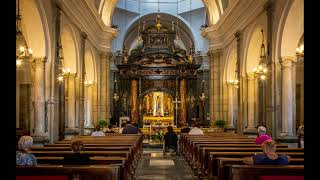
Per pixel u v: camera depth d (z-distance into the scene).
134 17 42.97
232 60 28.55
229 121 29.56
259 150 11.06
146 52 41.44
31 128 16.95
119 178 7.14
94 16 25.69
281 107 17.16
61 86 18.84
